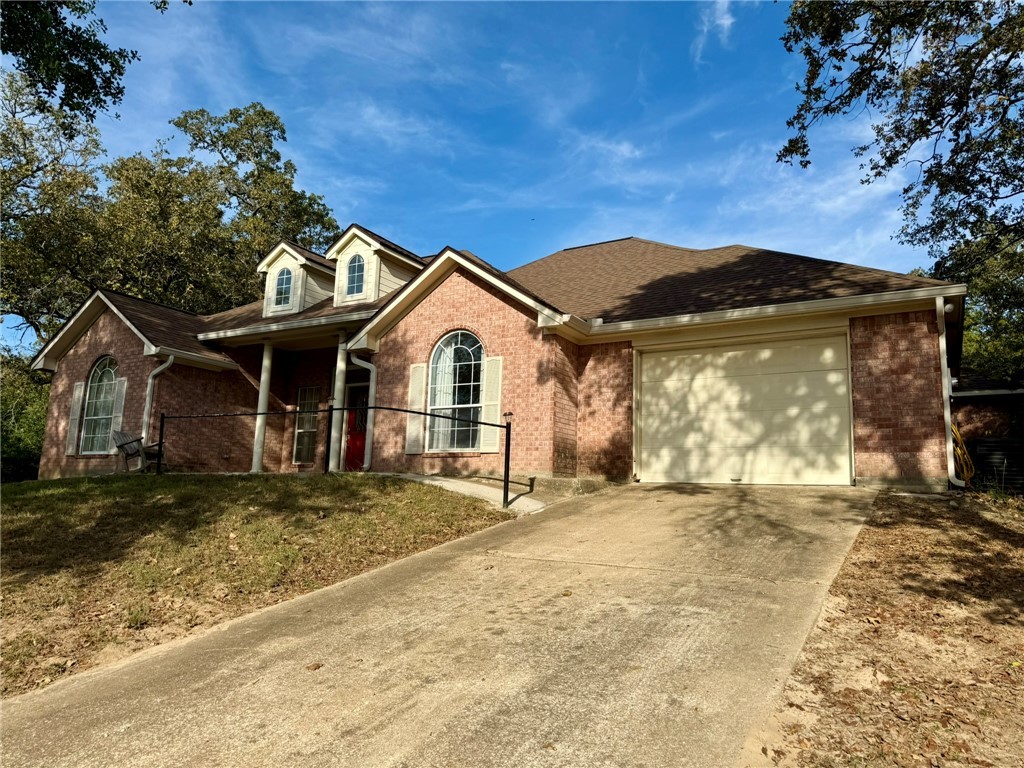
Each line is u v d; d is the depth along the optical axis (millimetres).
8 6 9844
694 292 13047
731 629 4746
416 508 9281
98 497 9711
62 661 4988
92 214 23859
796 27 10828
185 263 26578
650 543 7520
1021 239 16547
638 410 12594
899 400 10297
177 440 15836
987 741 3295
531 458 12000
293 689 4156
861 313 10688
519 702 3787
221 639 5188
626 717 3551
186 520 8391
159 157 27250
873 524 7773
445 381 13305
